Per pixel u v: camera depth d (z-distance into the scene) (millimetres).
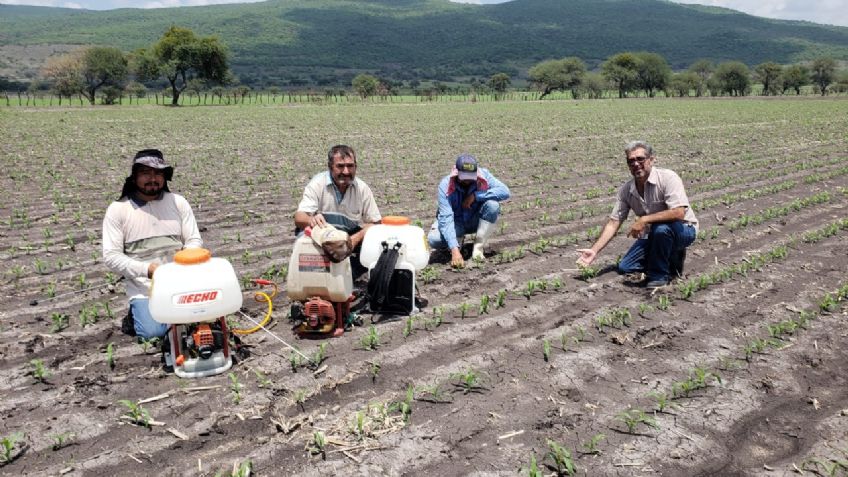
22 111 50469
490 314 6547
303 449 4234
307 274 5797
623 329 6133
